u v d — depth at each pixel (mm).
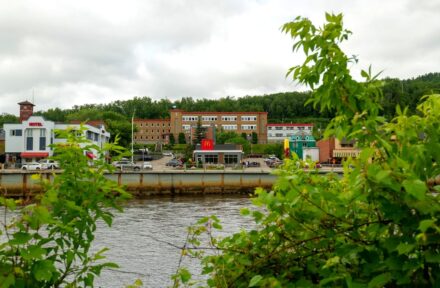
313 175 2875
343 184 2732
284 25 2668
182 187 48344
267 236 2891
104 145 3256
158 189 47688
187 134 152750
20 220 2502
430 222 1731
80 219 3082
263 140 150000
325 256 2615
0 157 83875
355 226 2305
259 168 71750
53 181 3039
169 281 10672
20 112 94562
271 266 2713
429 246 1974
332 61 2482
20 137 76062
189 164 77625
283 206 2518
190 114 153250
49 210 2857
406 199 1949
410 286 2072
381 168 2033
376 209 2211
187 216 25500
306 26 2617
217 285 2859
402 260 2016
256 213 2887
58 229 2920
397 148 2227
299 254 2654
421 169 2092
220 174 49094
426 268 2068
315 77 2566
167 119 161500
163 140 155625
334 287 2320
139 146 139500
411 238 2004
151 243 15578
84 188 3062
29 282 2479
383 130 2361
